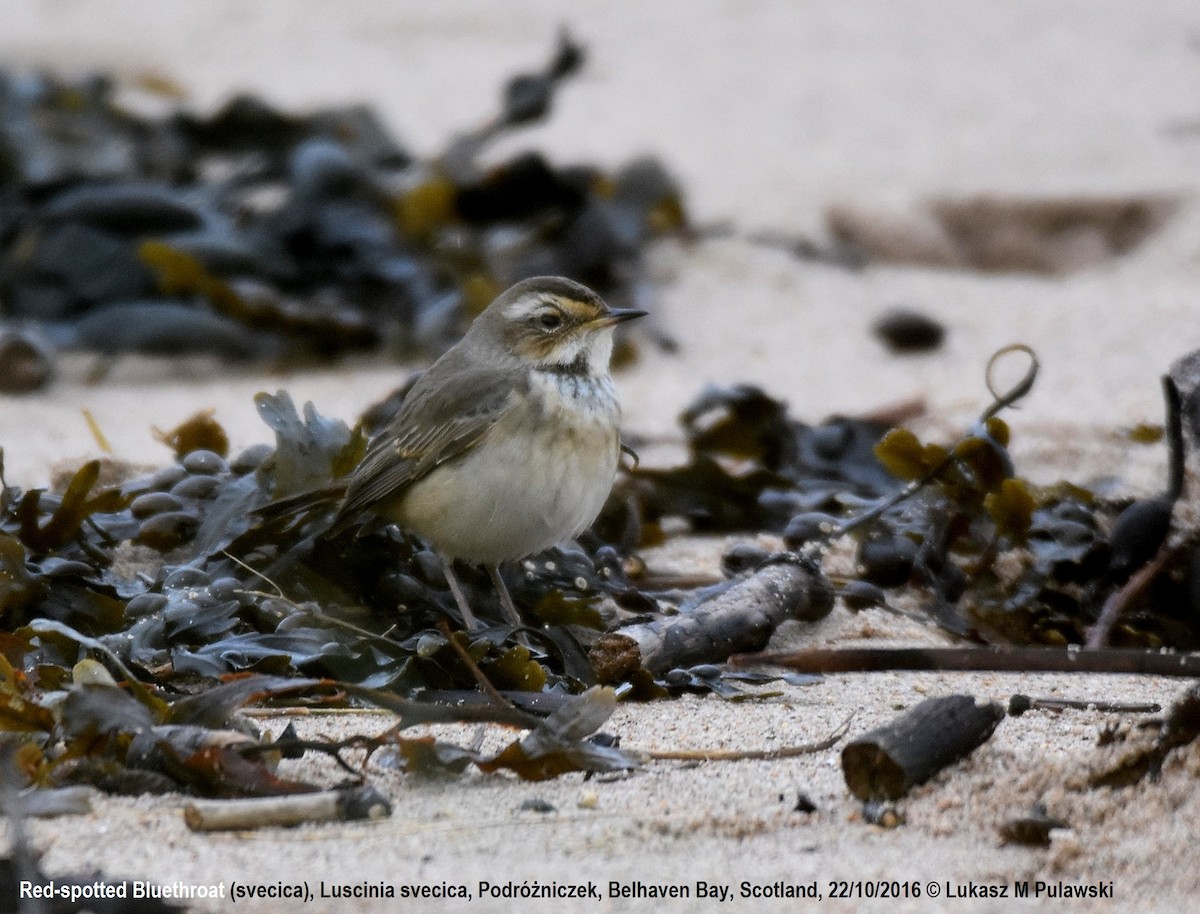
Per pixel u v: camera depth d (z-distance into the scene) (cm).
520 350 1102
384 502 1097
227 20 3569
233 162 2262
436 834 733
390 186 2088
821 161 2534
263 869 697
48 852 707
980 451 1120
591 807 764
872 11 3547
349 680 934
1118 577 1105
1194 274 2034
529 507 1074
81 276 1898
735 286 2016
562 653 990
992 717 786
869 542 1173
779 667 995
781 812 757
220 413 1642
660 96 2964
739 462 1452
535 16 3612
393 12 3616
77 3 3722
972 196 2208
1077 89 2883
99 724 764
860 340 1861
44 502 1096
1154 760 745
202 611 958
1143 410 1570
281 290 1912
